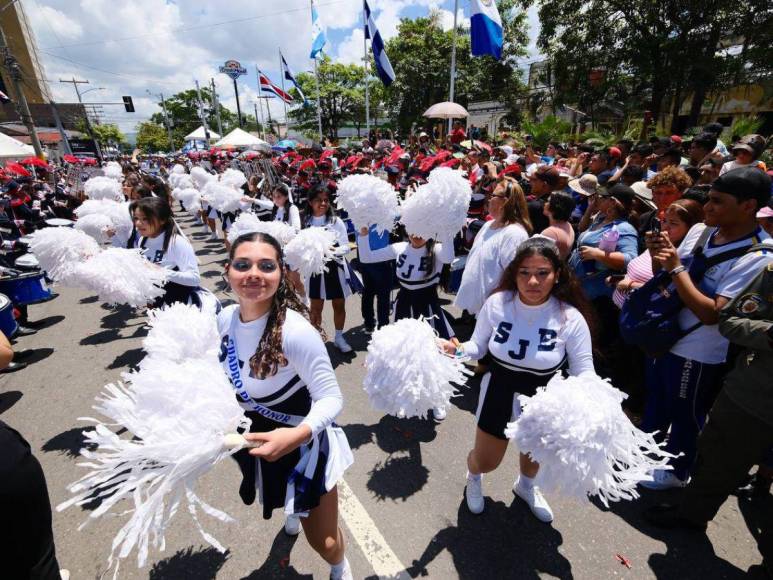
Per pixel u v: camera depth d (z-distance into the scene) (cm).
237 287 151
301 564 215
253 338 160
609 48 1820
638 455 166
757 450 193
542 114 2536
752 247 202
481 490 245
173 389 126
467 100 2969
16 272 525
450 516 243
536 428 162
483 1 940
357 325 509
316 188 426
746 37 1526
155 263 344
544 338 202
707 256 219
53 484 275
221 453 129
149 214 332
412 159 1072
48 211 1098
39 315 591
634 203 375
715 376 236
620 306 301
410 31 2953
